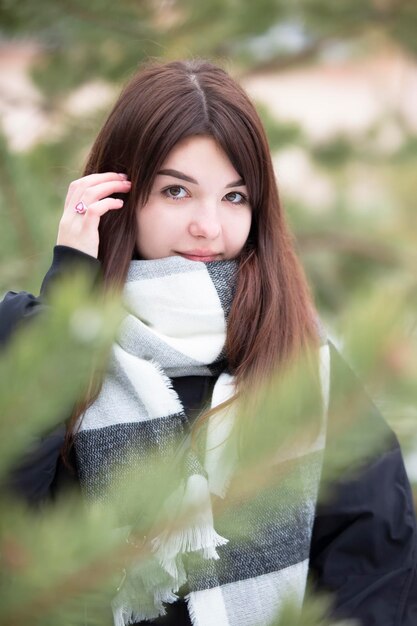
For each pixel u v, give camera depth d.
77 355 0.48
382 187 3.75
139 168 1.43
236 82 1.48
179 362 1.46
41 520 0.57
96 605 0.61
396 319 0.49
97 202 1.38
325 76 5.65
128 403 1.43
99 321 0.48
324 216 3.35
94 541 0.55
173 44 3.15
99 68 3.19
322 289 3.31
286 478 0.64
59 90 3.20
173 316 1.47
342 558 1.49
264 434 0.60
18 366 0.48
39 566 0.54
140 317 1.49
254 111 1.47
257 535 1.23
